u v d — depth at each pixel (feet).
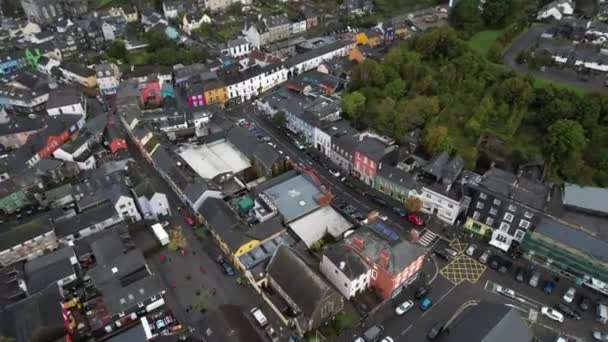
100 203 362.94
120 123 503.61
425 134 414.82
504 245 327.47
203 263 325.01
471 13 618.03
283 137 469.57
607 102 401.90
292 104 479.00
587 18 617.21
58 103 500.74
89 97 569.23
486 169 392.27
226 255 329.72
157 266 322.96
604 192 353.72
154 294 281.74
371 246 290.35
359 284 284.61
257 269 297.94
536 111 435.53
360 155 386.32
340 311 280.72
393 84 483.51
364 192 387.55
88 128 458.09
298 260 278.46
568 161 376.27
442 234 342.44
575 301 289.12
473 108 440.04
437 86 473.26
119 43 648.38
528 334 242.78
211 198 351.67
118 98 509.35
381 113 439.63
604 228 332.19
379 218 332.19
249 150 412.77
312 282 265.13
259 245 318.24
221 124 463.42
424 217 357.00
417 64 506.48
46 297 272.92
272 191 362.94
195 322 281.74
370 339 265.54
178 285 308.19
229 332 248.93
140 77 572.51
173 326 277.23
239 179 398.21
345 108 461.78
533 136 412.16
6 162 419.95
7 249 313.94
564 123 376.68
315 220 342.85
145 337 253.85
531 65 499.92
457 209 338.34
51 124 466.70
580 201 347.97
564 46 505.25
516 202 312.29
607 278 284.82
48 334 256.11
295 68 591.78
